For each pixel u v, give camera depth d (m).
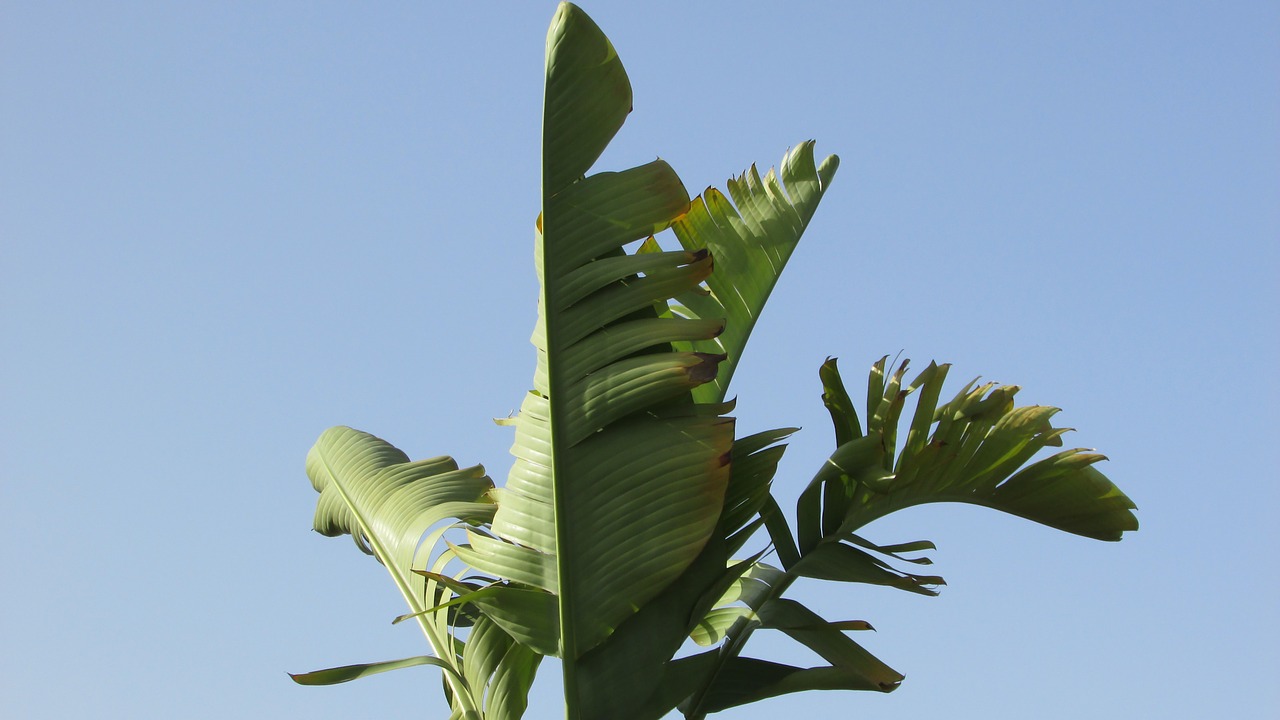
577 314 3.47
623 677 3.33
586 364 3.43
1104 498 3.73
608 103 3.55
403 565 4.20
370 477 4.72
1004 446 3.70
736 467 3.63
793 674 3.58
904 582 3.52
